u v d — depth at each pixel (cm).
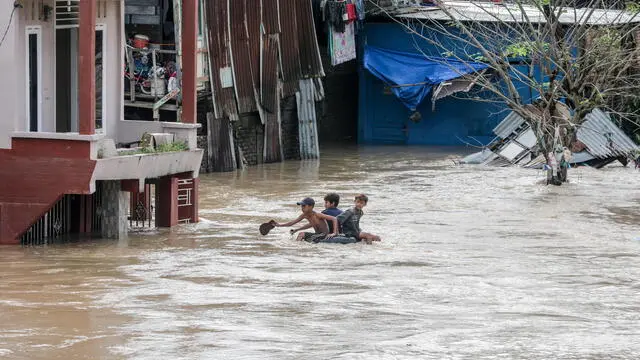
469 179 8925
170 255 5434
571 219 6888
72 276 4872
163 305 4344
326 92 12175
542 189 8306
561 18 11688
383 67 11675
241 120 9588
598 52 8975
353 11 11250
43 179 5556
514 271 5188
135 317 4141
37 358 3588
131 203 6438
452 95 11881
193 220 6512
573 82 8606
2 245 5631
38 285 4672
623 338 3947
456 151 11325
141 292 4569
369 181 8762
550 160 8550
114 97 6600
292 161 10300
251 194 7856
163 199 6325
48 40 5975
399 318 4191
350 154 10981
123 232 5956
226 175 8994
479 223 6669
